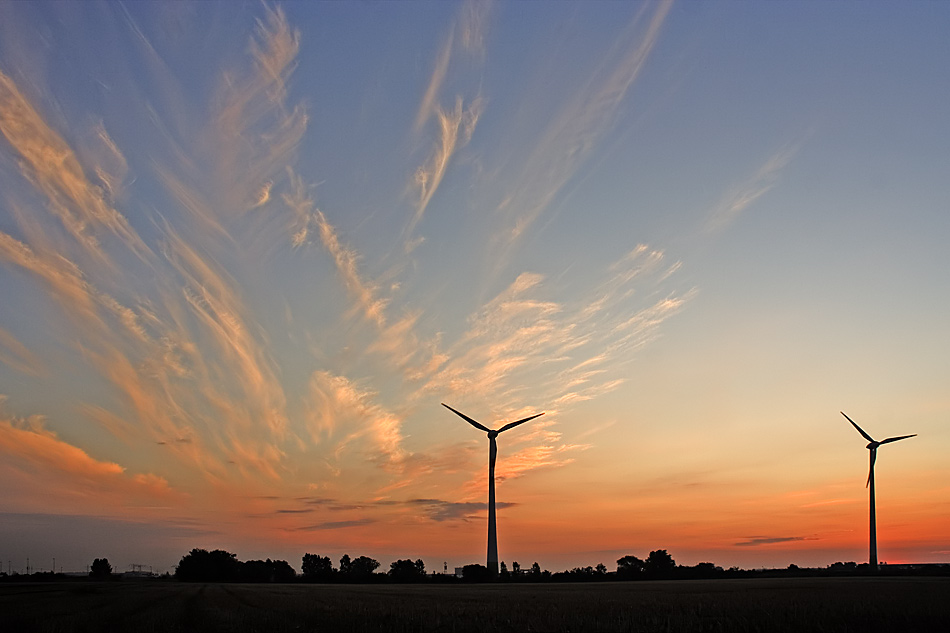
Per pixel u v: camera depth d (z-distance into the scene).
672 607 52.69
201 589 115.81
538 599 70.75
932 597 60.12
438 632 37.09
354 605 61.03
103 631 38.50
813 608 46.34
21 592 96.06
